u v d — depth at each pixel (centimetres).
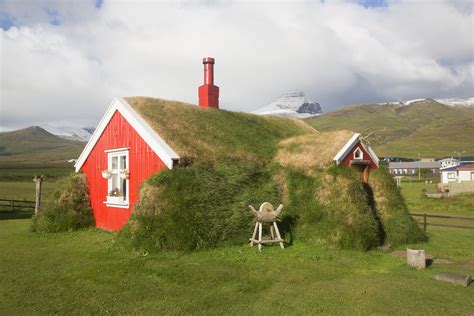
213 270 899
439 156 16538
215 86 1858
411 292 766
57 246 1223
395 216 1382
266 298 729
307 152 1483
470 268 988
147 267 924
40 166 11362
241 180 1314
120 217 1430
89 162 1656
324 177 1316
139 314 648
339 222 1198
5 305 693
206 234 1119
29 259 1037
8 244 1264
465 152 17025
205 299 720
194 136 1445
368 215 1239
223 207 1205
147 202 1148
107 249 1109
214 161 1345
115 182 1502
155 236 1079
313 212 1264
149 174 1309
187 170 1235
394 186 1489
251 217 1234
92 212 1612
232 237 1170
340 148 1415
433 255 1160
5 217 2309
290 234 1259
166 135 1341
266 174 1430
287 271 920
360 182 1326
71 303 702
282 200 1369
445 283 834
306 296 740
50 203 1576
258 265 967
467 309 680
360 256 1088
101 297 732
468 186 4384
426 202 3456
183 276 859
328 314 655
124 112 1456
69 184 1614
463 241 1422
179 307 679
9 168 10388
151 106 1535
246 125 1753
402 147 19450
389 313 660
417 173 11175
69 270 921
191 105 1723
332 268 959
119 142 1483
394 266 1008
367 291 770
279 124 1995
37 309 675
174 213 1115
